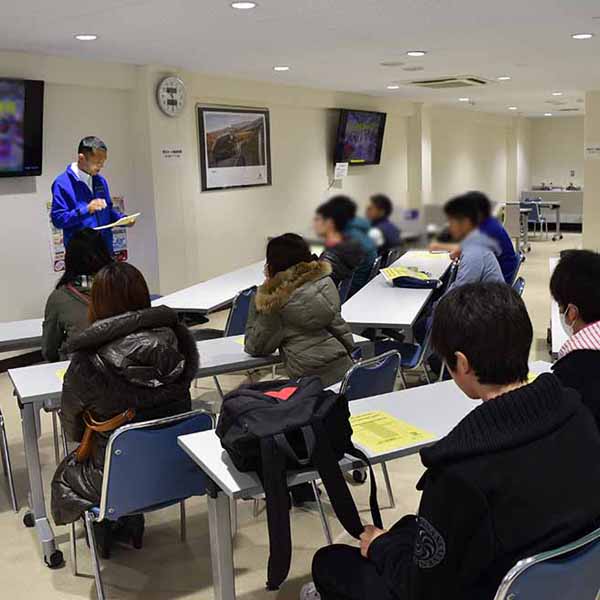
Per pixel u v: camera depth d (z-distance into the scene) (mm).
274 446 1688
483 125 12516
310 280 2855
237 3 3902
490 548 1166
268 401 1797
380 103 9539
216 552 1884
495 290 1300
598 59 6375
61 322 2941
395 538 1589
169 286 6492
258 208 7816
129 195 6254
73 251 2975
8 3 3713
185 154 6527
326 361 2900
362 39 5156
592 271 1789
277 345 2918
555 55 6102
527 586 1188
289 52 5652
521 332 1265
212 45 5227
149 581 2490
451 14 4375
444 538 1181
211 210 7164
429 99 9984
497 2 4082
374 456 1820
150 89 6109
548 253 10414
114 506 2131
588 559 1247
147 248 6391
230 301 4188
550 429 1186
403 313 3744
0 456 3553
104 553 2643
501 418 1185
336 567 1648
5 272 5211
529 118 14680
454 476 1164
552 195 12719
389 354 2695
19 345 3217
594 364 1686
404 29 4820
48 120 5445
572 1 4078
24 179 5281
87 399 2154
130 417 2182
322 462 1715
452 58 6168
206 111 6938
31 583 2500
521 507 1152
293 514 2930
